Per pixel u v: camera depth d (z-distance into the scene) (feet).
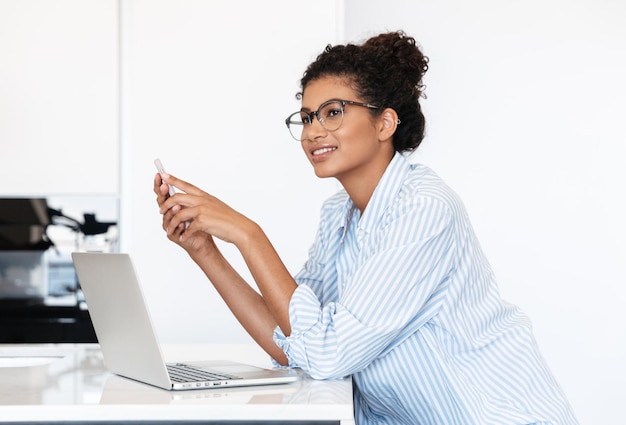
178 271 10.00
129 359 4.86
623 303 13.00
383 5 13.11
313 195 9.98
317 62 5.44
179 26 9.96
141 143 9.99
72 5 10.01
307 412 4.02
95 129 10.05
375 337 4.86
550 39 13.07
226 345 7.06
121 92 10.02
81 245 10.28
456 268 5.28
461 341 5.25
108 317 4.96
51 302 10.49
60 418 4.00
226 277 5.82
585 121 13.05
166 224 5.48
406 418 5.48
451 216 5.14
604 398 13.02
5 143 10.09
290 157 9.97
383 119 5.43
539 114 13.08
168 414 4.00
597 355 13.04
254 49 9.95
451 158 13.11
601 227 13.04
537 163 13.05
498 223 13.08
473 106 13.10
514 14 13.08
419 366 5.18
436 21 13.10
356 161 5.35
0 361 6.31
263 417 4.01
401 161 5.48
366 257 5.36
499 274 13.10
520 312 5.87
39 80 10.05
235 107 9.96
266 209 9.97
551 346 13.05
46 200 10.27
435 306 5.19
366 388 5.43
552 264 13.06
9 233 10.35
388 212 5.28
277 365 5.86
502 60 13.08
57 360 5.96
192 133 9.98
